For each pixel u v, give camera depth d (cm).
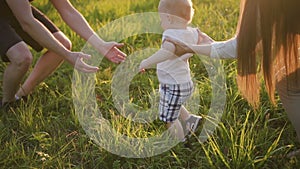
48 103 423
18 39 387
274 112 389
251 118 386
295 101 312
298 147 354
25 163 339
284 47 291
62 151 357
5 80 401
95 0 679
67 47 405
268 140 349
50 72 420
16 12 341
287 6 281
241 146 328
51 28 400
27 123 387
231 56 308
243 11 294
